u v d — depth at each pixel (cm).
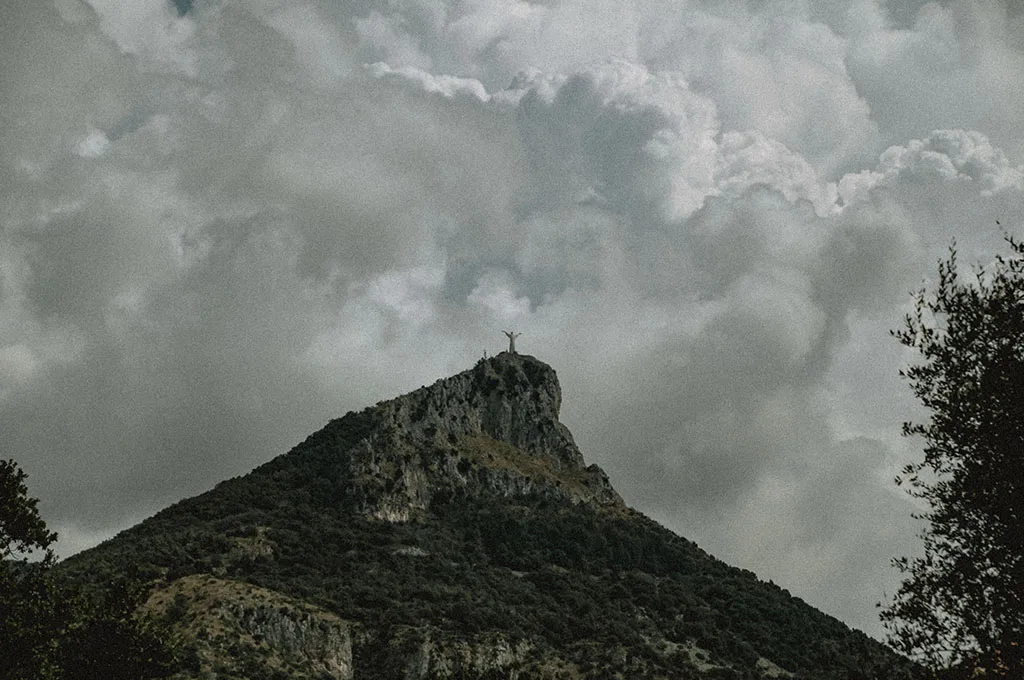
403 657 16062
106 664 6550
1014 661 3409
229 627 14850
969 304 3662
